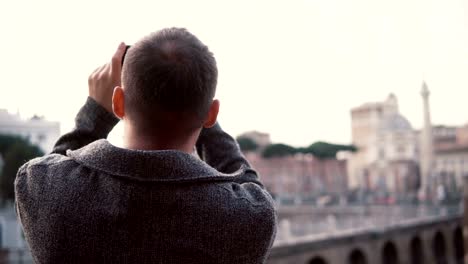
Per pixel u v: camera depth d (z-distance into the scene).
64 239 1.42
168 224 1.41
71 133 1.70
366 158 114.25
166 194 1.42
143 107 1.48
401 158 106.06
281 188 93.06
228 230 1.43
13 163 37.66
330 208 54.06
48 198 1.48
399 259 36.44
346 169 100.38
